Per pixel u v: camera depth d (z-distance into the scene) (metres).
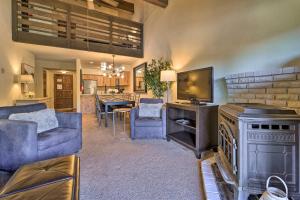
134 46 6.04
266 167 1.40
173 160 2.53
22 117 2.32
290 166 1.37
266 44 2.19
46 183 1.19
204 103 3.04
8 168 2.03
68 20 4.73
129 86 7.52
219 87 2.95
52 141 2.23
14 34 3.98
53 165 1.47
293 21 1.91
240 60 2.56
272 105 1.75
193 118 3.48
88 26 5.13
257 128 1.39
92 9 5.15
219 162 1.88
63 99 9.01
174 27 4.27
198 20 3.44
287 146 1.37
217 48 2.99
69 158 1.62
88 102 7.32
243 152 1.41
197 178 2.02
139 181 1.95
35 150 2.04
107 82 8.72
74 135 2.63
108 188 1.81
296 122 1.34
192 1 3.60
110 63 7.16
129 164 2.39
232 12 2.69
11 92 3.97
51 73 8.48
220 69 2.93
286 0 1.97
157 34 5.10
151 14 5.46
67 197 1.03
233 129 1.54
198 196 1.68
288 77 1.76
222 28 2.88
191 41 3.66
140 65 6.33
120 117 6.19
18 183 1.19
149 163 2.42
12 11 3.96
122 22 5.66
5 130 2.01
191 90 3.25
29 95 4.95
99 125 4.95
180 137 3.28
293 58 1.91
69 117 2.77
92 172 2.15
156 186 1.85
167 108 3.58
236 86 2.42
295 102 1.70
